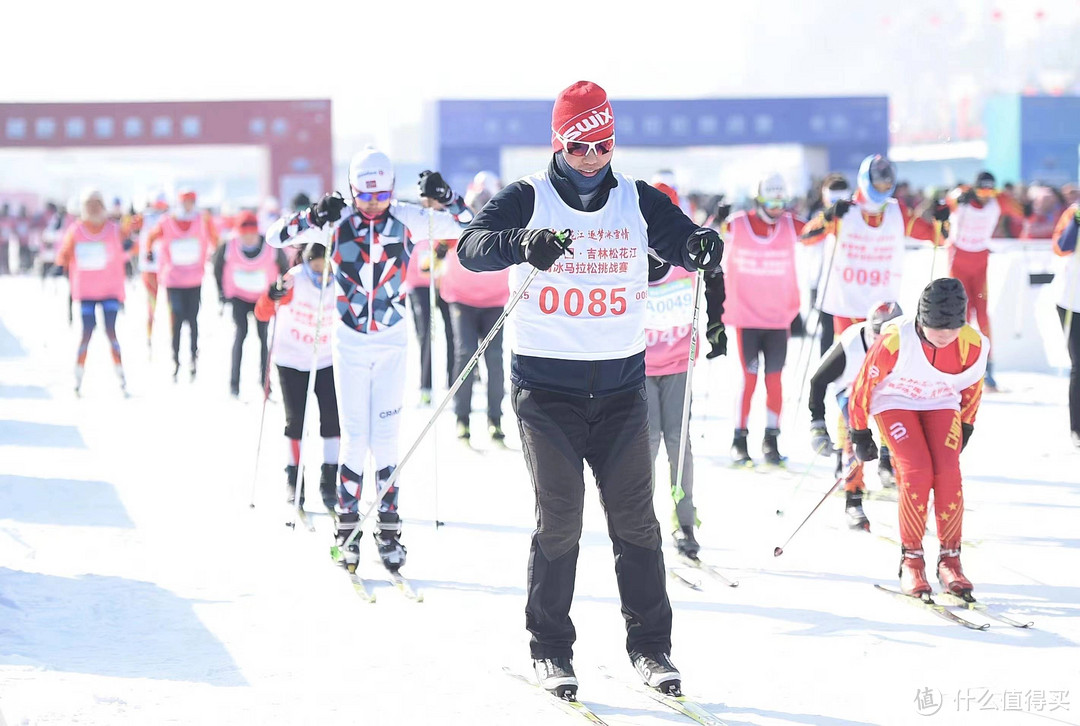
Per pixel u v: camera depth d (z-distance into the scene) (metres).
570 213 10.93
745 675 11.95
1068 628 13.27
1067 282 23.61
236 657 12.52
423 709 11.06
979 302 30.67
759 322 21.98
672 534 16.30
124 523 18.38
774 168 21.73
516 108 94.62
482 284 24.45
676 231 10.95
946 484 14.16
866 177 21.48
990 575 15.37
